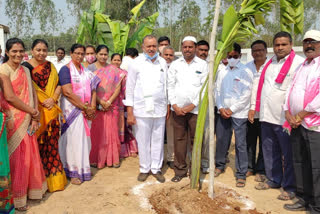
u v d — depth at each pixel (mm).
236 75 4070
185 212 3244
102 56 4723
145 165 4234
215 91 4426
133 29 20469
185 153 4227
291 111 3342
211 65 3281
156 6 24562
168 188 3779
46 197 3676
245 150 4094
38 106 3654
